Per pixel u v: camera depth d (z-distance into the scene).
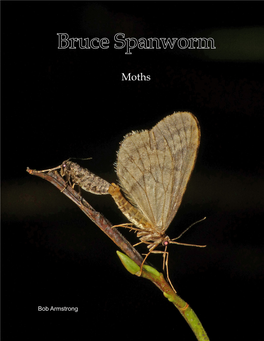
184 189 0.16
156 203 0.16
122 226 0.16
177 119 0.16
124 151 0.16
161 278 0.16
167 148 0.16
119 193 0.16
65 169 0.16
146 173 0.16
